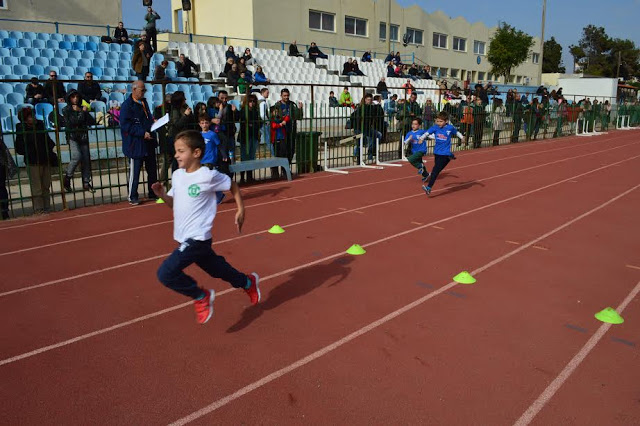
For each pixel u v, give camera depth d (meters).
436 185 10.52
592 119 26.34
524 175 11.91
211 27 28.95
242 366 3.48
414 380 3.30
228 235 6.66
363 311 4.33
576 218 7.68
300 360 3.55
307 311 4.34
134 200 8.55
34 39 16.88
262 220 7.48
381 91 19.50
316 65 24.92
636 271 5.34
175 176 3.72
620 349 3.70
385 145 14.48
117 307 4.45
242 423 2.89
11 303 4.54
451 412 2.97
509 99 20.36
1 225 7.24
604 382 3.28
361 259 5.70
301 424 2.87
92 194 9.16
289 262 5.59
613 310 4.20
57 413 2.99
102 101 13.16
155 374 3.39
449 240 6.47
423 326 4.05
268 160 10.40
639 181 11.09
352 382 3.28
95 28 20.77
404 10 36.50
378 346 3.74
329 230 6.92
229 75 17.27
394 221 7.43
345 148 14.61
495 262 5.61
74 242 6.41
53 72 11.67
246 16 26.92
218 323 4.14
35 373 3.41
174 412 2.99
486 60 45.78
